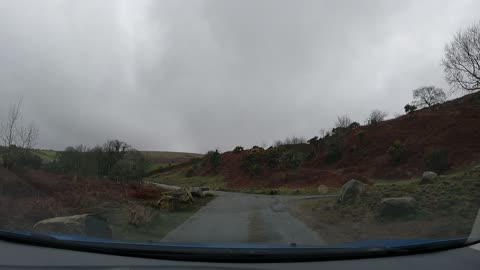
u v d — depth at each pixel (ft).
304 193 115.03
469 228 30.04
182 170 285.23
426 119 186.29
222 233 32.89
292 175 180.86
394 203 39.11
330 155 196.95
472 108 173.68
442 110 193.06
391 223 36.91
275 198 90.43
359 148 190.80
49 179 58.39
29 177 54.34
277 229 35.88
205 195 103.71
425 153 149.59
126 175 117.19
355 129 217.15
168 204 59.62
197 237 30.48
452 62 129.70
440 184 49.80
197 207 62.85
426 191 46.83
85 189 59.26
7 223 30.35
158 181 236.63
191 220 43.16
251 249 13.32
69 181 63.36
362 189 55.83
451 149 145.89
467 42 127.24
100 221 27.94
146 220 36.35
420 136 173.47
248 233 33.01
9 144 57.26
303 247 13.96
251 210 57.11
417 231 32.01
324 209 53.36
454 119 170.91
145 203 60.70
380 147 182.39
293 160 205.57
